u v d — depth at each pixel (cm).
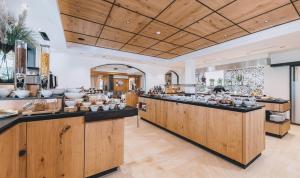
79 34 419
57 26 331
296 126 495
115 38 451
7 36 223
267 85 588
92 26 365
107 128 207
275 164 246
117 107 224
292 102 525
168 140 351
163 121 433
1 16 218
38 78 257
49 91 221
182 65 852
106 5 273
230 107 252
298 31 324
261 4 264
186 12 294
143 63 780
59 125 168
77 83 629
